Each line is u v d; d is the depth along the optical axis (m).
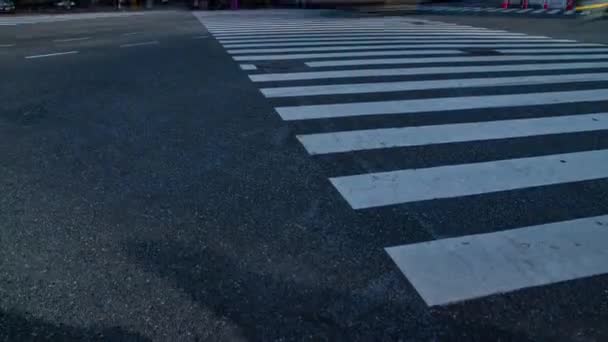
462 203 3.93
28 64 9.95
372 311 2.67
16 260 3.11
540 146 5.21
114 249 3.25
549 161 4.80
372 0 35.75
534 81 8.26
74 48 12.28
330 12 27.75
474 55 10.91
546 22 19.38
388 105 6.74
